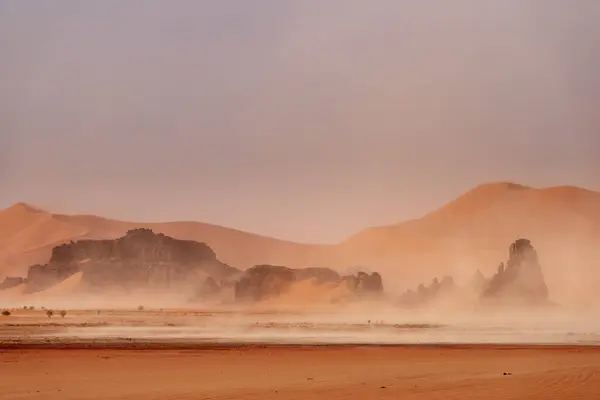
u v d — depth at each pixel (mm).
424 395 41844
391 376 53438
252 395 41750
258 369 59875
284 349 83125
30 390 44969
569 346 91312
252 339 104375
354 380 50438
